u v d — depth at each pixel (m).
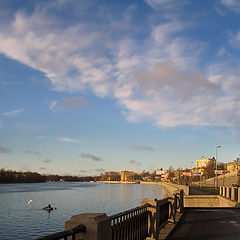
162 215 13.02
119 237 6.88
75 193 119.25
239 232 12.21
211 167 128.00
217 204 33.03
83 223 4.79
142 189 159.00
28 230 38.50
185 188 39.28
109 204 71.06
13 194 110.44
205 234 11.73
